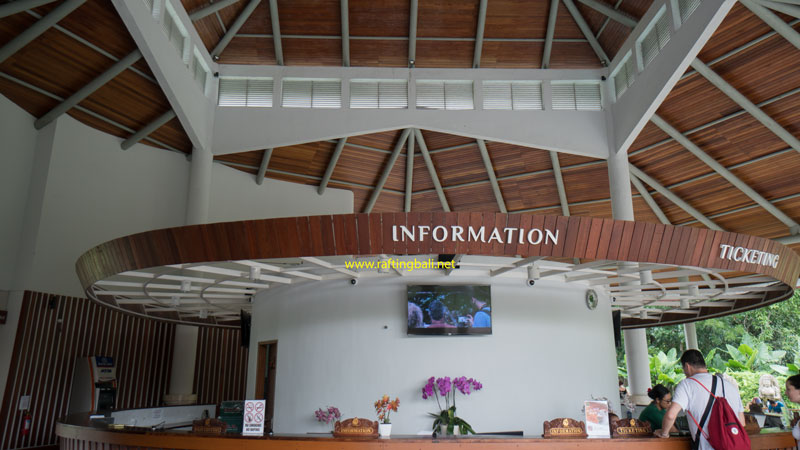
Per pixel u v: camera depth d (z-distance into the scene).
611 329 11.59
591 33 15.88
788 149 13.53
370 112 16.06
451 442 6.32
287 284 10.98
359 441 6.39
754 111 12.77
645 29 13.77
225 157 17.08
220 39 15.91
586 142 15.79
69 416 9.81
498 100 16.45
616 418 6.65
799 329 29.16
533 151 17.14
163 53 12.76
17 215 12.99
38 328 12.74
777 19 10.87
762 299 12.30
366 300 10.09
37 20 11.27
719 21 10.91
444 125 15.97
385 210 20.86
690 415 5.45
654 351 32.06
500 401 9.64
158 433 7.13
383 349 9.81
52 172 13.34
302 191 18.94
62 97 13.38
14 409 12.07
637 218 18.56
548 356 10.14
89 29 11.91
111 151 14.80
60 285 13.33
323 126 15.88
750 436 6.66
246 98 16.28
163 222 15.67
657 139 15.30
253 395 11.27
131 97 13.93
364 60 16.48
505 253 7.43
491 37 16.03
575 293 10.83
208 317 15.38
